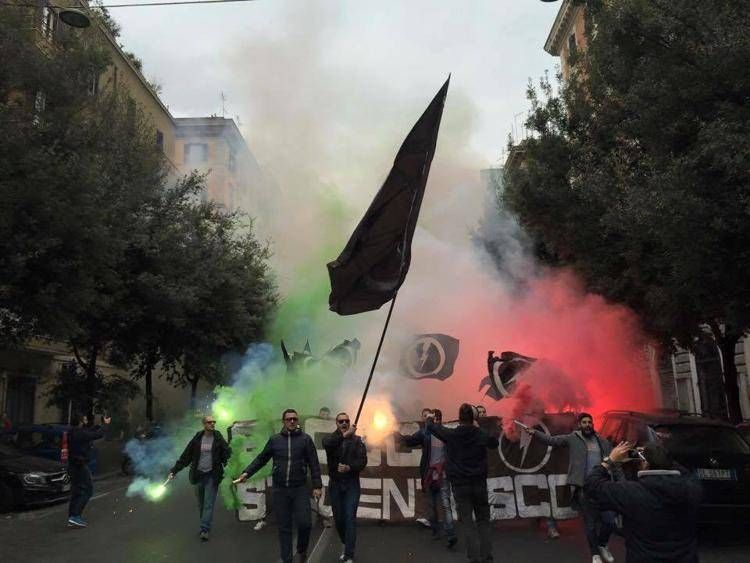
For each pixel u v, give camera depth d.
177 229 19.75
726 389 13.16
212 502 8.61
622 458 3.45
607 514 6.51
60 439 15.19
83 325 17.95
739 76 7.54
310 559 7.28
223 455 8.80
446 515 7.77
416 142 7.36
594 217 11.92
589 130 12.88
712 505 7.45
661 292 9.87
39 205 11.45
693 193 7.67
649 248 10.50
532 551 7.47
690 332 13.22
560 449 8.82
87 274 13.34
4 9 12.38
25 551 8.20
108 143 15.56
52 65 12.43
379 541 8.16
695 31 8.15
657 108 8.51
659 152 8.81
